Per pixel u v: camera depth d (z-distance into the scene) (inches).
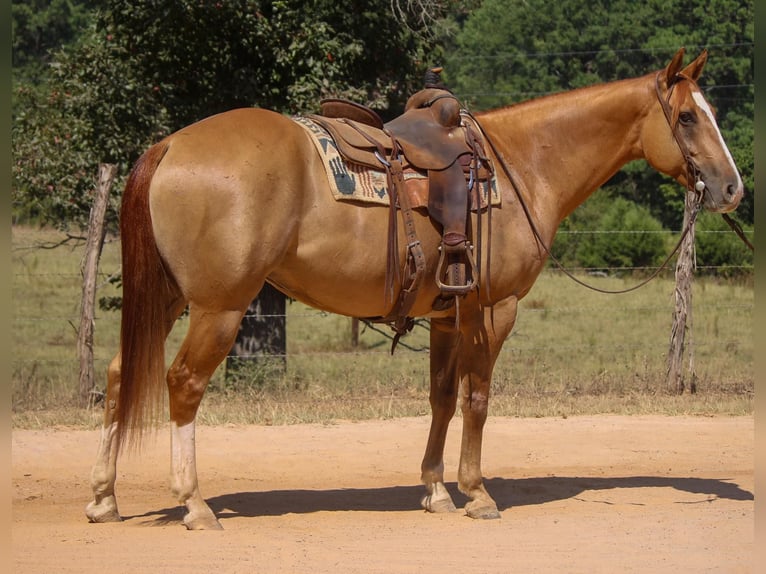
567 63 1347.2
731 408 410.6
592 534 222.7
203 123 223.0
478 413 243.4
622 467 319.6
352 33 473.4
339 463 322.0
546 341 673.0
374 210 226.7
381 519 241.8
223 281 214.4
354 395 435.5
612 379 462.9
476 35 1376.7
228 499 268.7
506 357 583.5
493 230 240.4
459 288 231.6
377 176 229.3
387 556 201.5
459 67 1376.7
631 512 249.4
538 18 1353.3
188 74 471.5
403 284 231.3
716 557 202.4
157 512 250.2
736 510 250.8
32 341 685.3
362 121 241.6
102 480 233.3
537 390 444.8
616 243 995.9
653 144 255.6
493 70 1364.4
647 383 455.5
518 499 271.1
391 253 227.6
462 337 243.9
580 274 1001.5
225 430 362.6
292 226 219.5
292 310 844.6
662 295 905.5
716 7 1235.2
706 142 250.1
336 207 222.8
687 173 253.8
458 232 230.7
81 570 187.2
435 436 255.0
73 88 453.4
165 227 214.8
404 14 471.8
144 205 215.0
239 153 215.5
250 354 467.5
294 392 435.8
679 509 253.0
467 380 243.4
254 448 337.1
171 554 199.5
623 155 260.5
